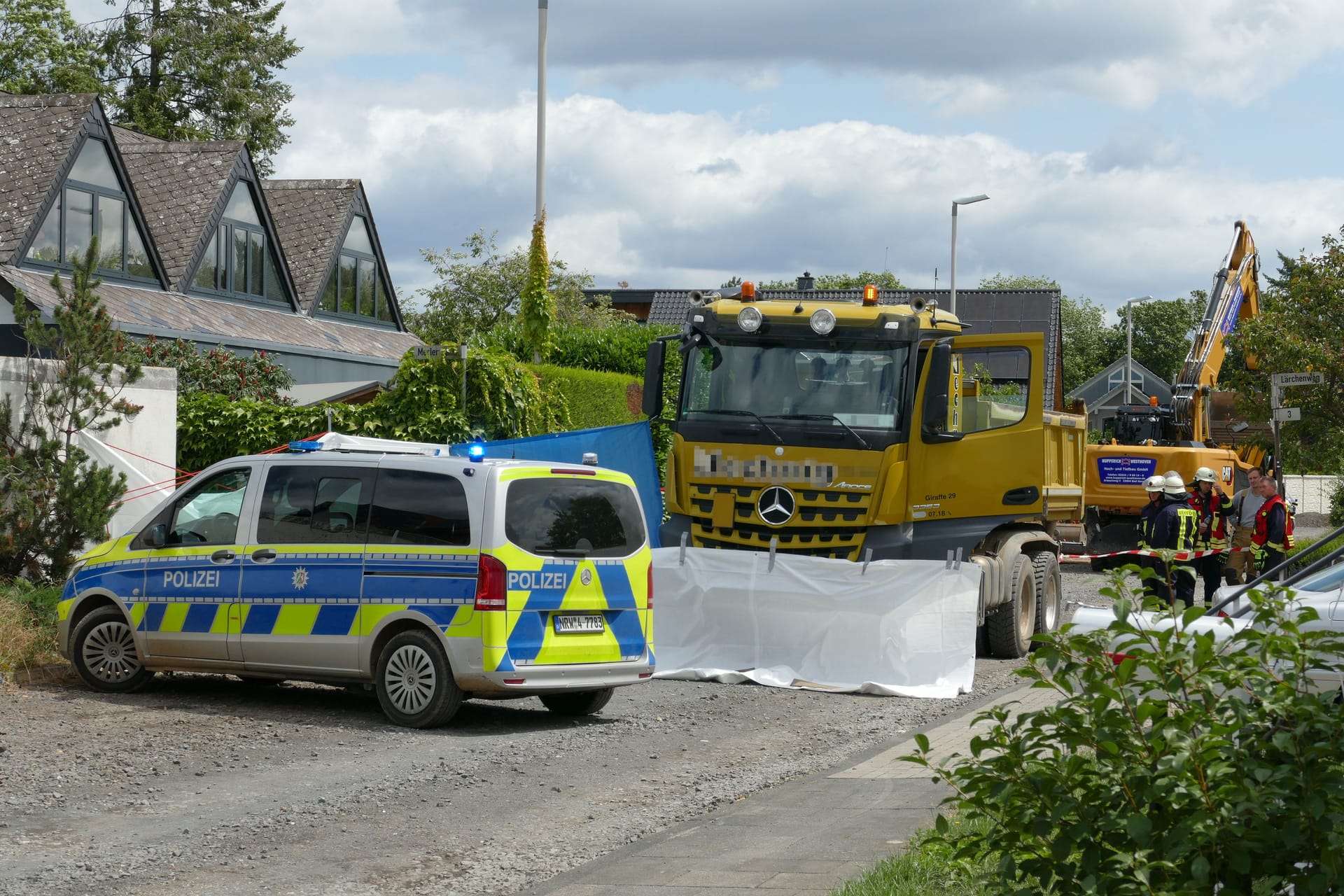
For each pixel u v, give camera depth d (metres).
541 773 9.79
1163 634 4.39
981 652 16.25
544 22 27.95
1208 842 4.19
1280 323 31.12
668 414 25.16
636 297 77.12
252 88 54.81
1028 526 16.77
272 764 9.94
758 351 15.28
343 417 21.23
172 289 30.69
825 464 14.84
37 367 15.25
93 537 14.95
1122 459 28.22
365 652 11.58
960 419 15.37
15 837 7.84
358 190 38.75
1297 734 4.20
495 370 21.47
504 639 11.18
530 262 27.94
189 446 21.42
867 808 8.05
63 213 27.59
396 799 8.91
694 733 11.52
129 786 9.17
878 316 14.88
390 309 40.09
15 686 12.87
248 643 12.06
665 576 14.88
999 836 4.62
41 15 52.06
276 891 6.86
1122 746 4.35
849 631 14.18
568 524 11.75
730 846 7.26
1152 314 120.38
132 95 52.97
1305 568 8.02
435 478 11.55
